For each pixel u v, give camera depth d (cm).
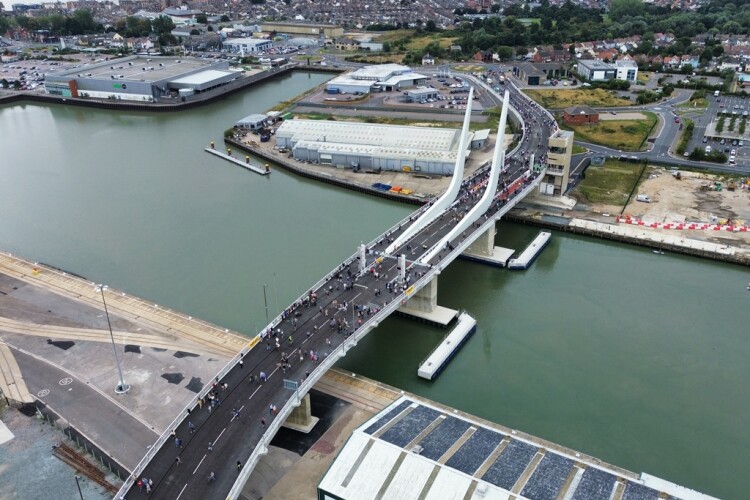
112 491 10675
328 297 15312
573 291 18088
